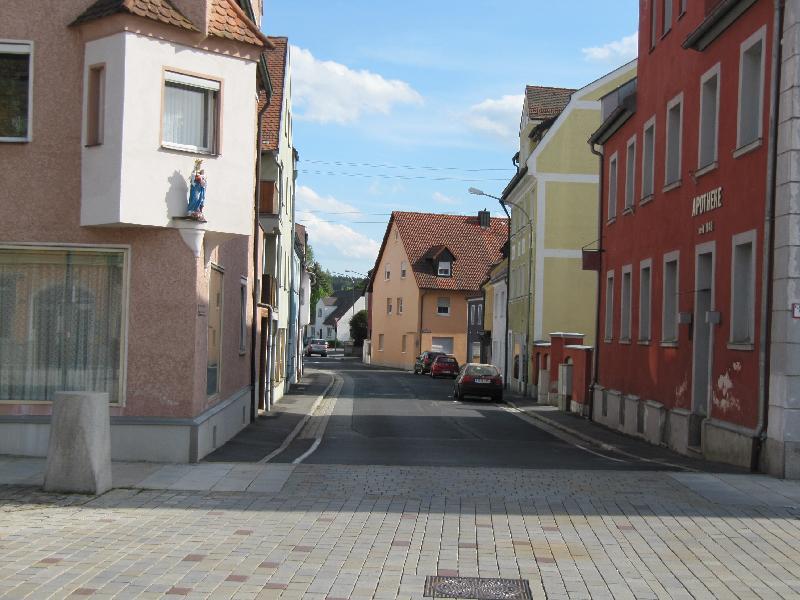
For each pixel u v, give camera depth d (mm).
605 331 27031
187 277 14109
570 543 8641
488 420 27844
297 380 47438
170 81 14055
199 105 14555
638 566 7773
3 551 7809
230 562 7621
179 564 7512
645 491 11828
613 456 17500
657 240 21203
